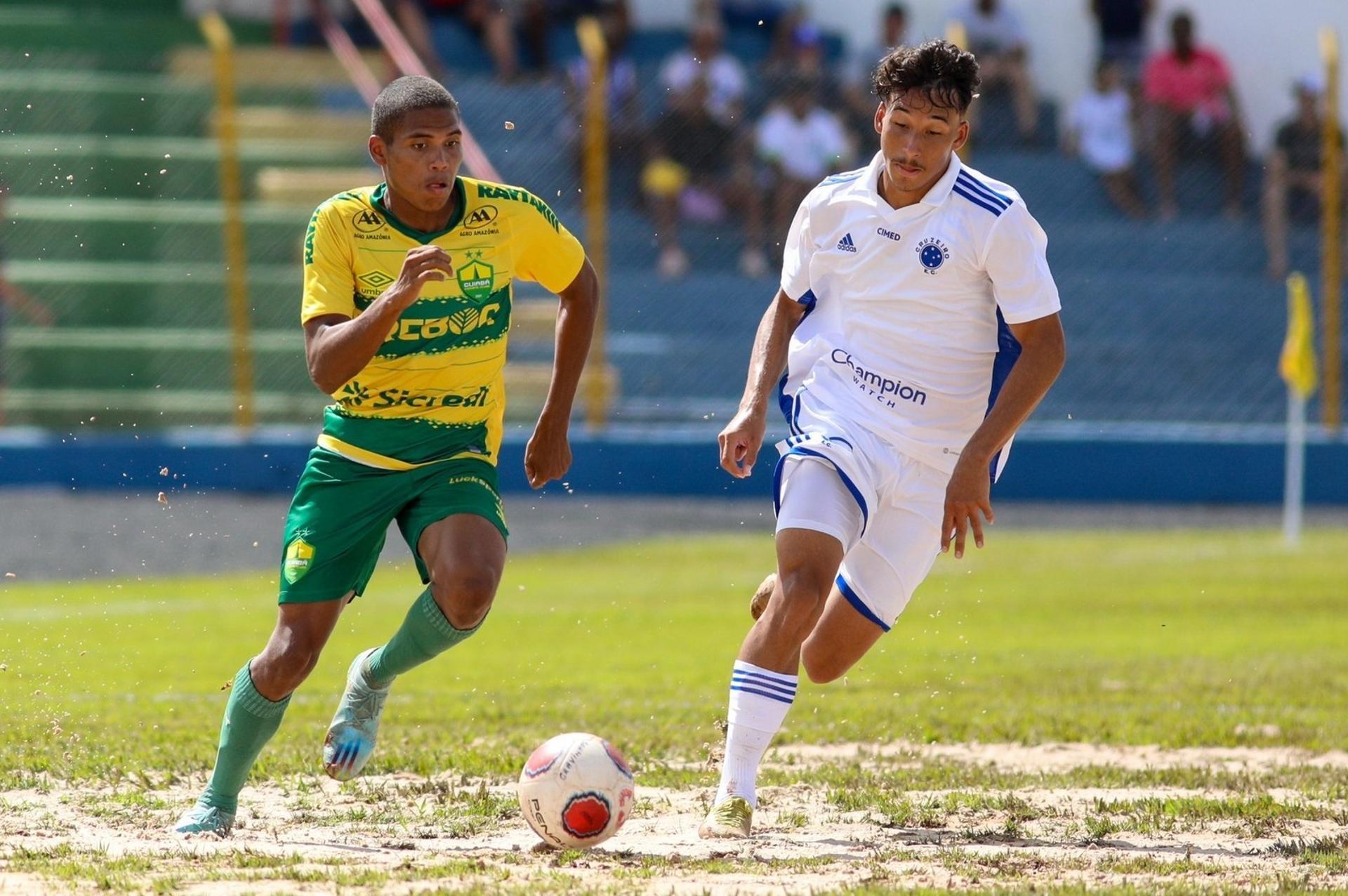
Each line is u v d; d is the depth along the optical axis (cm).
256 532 6094
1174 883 1495
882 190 1883
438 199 1762
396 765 2208
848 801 1992
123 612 4381
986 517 1794
